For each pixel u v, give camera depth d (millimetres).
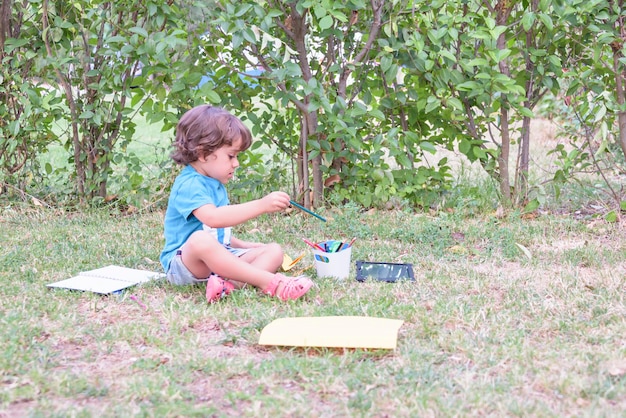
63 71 5047
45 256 3959
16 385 2285
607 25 4746
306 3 4457
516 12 5023
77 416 2078
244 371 2422
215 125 3326
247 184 5238
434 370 2428
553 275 3621
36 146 5387
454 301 3146
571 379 2293
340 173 5223
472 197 5172
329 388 2285
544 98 7645
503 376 2373
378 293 3301
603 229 4566
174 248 3438
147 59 4707
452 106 4996
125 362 2518
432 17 4758
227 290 3225
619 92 4887
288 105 5309
